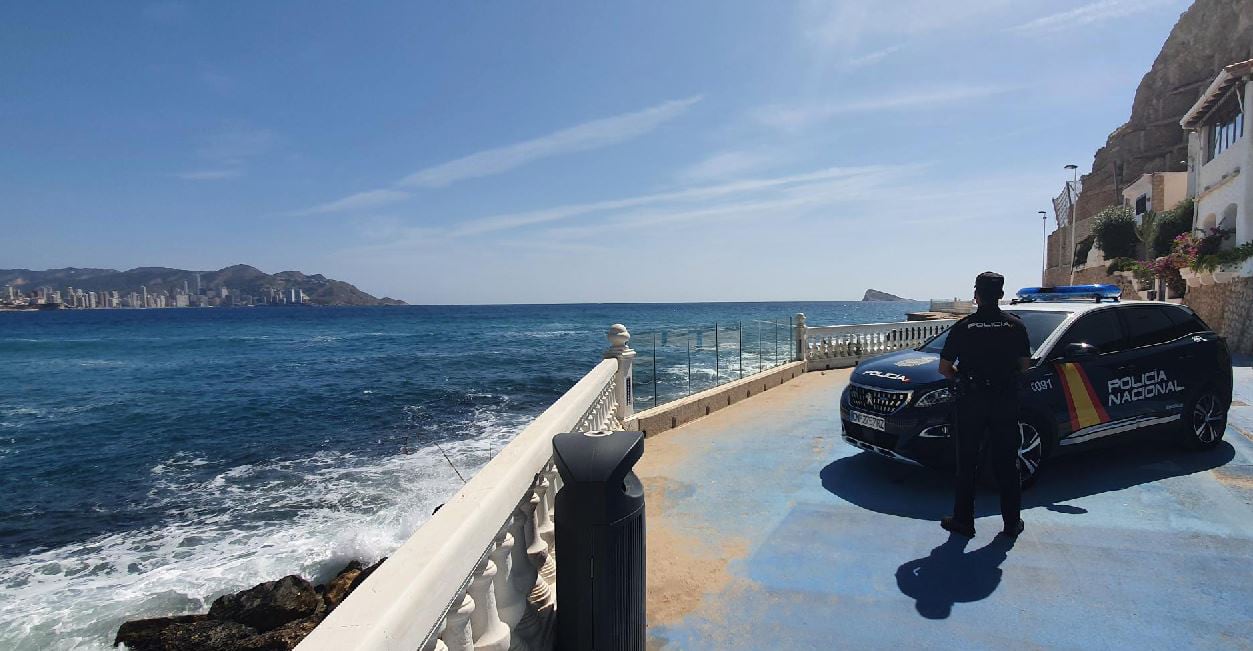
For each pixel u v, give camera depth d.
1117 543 4.09
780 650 3.12
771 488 5.54
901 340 14.39
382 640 1.44
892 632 3.22
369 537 8.89
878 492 5.31
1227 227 18.05
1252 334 13.79
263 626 6.70
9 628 6.92
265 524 9.71
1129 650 2.98
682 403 8.33
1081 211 62.09
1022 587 3.60
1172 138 60.84
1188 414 5.73
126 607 7.32
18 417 20.47
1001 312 4.23
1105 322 5.54
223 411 20.19
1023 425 5.01
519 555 2.71
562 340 50.12
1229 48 59.66
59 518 10.59
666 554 4.28
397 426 16.78
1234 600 3.36
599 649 2.53
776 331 13.52
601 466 2.52
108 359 41.09
